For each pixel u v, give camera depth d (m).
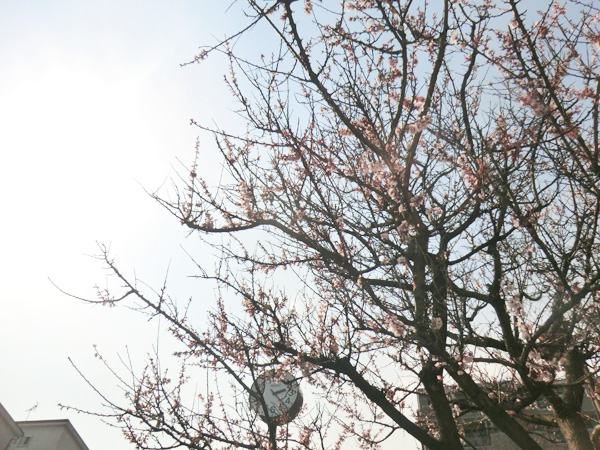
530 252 5.54
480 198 5.71
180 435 5.69
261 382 6.56
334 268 6.31
